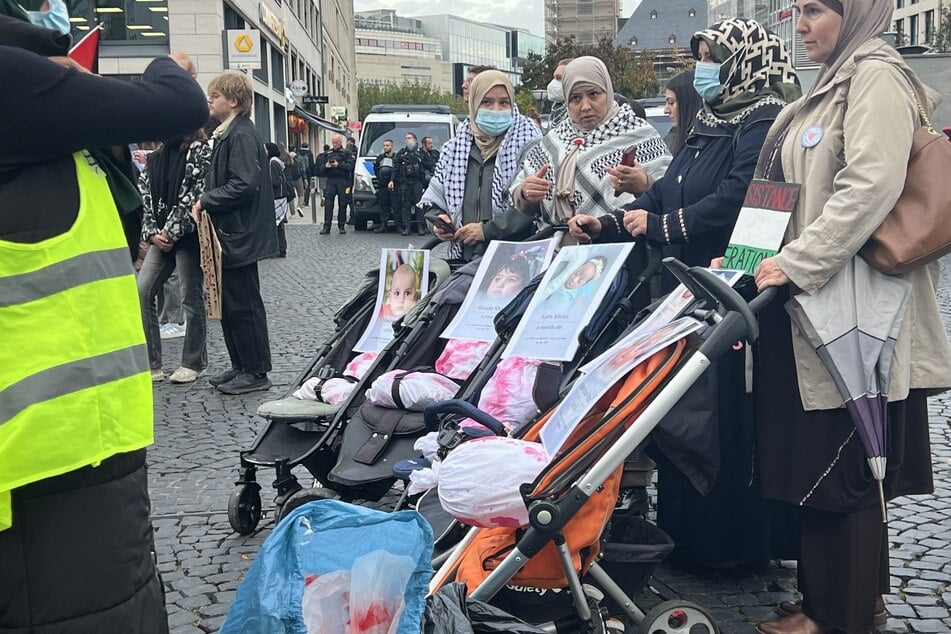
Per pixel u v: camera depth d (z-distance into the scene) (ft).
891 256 9.66
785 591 12.67
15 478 6.21
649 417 9.32
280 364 26.63
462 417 10.94
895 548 13.97
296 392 15.19
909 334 10.24
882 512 10.02
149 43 75.97
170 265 24.97
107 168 7.22
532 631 8.55
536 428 10.62
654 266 12.23
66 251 6.51
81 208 6.69
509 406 11.77
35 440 6.27
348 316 16.84
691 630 10.40
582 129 15.11
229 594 12.94
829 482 10.27
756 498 12.59
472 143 17.88
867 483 10.27
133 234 7.72
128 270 7.04
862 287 9.96
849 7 10.18
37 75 6.32
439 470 9.99
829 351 9.89
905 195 9.77
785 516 12.95
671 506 13.12
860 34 10.21
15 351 6.27
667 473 13.05
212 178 22.84
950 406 21.61
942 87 57.72
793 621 10.93
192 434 20.38
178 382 24.88
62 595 6.57
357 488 13.47
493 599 10.17
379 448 12.94
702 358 9.37
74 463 6.43
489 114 17.34
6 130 6.29
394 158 67.82
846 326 9.91
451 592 8.70
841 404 10.07
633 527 11.60
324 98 139.13
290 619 6.87
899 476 10.99
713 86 12.53
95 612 6.70
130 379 6.87
